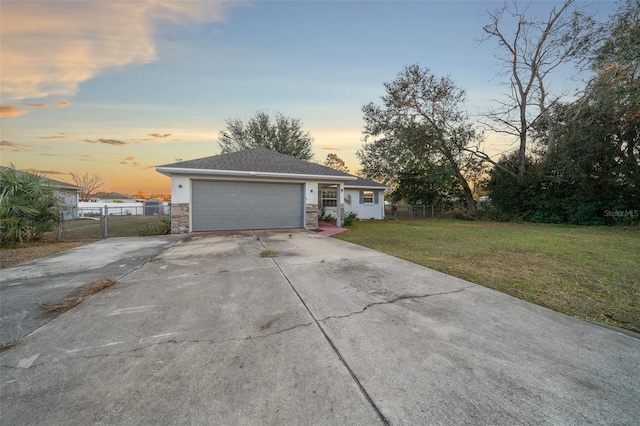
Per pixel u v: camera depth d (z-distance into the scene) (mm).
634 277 4543
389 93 18422
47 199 8211
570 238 9102
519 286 4070
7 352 2229
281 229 10977
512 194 17047
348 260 5629
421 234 10117
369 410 1603
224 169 9867
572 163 13148
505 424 1496
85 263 5285
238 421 1514
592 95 11414
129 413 1574
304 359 2133
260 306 3221
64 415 1558
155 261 5441
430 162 19516
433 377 1913
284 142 27484
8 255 6066
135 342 2395
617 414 1573
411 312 3068
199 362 2090
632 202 12492
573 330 2664
